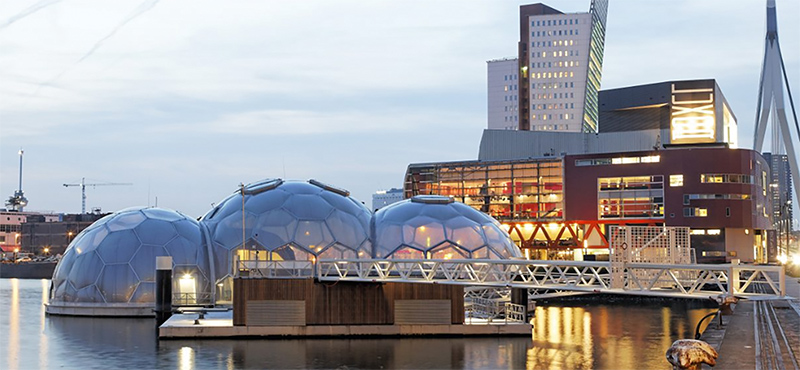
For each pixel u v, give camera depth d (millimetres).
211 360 41719
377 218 71875
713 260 115312
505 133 140750
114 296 62281
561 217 123438
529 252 124875
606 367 39375
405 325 50781
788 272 129375
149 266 63125
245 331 49781
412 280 47312
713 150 115875
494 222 74312
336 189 71750
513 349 45562
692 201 115750
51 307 64250
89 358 42312
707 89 155500
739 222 116000
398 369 39094
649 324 59062
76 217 187500
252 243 65062
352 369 39125
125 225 65438
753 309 67812
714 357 28516
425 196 74125
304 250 65250
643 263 35156
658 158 117500
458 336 50719
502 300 58250
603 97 169500
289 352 44281
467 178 131000
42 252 185375
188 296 63344
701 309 72812
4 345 46781
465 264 48125
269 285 50188
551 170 124812
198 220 71562
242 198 65875
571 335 52094
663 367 39406
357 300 50688
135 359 41938
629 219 118188
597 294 88250
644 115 165375
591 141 138875
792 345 43281
